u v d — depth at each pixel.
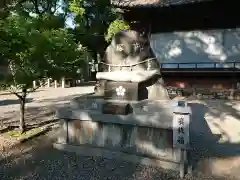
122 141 7.48
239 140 8.52
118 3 16.52
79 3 26.41
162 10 16.39
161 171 6.39
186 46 17.31
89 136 7.96
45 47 8.01
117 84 8.28
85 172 6.39
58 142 8.34
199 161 6.96
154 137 7.04
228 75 15.53
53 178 6.05
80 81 34.56
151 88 8.59
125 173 6.32
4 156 7.45
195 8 15.98
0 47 7.27
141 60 8.50
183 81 16.89
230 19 16.02
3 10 8.54
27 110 14.30
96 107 7.98
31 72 8.27
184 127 6.10
